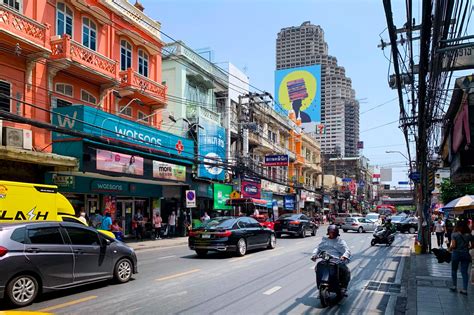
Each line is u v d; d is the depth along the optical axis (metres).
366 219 36.50
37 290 7.64
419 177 18.92
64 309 7.18
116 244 9.59
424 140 16.16
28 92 16.98
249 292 8.84
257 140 38.09
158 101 24.03
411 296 8.59
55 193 11.64
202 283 9.75
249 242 16.05
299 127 53.09
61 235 8.31
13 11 15.67
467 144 7.83
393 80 10.73
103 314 6.86
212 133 29.19
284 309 7.46
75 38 19.61
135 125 20.36
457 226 9.18
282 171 47.09
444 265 13.60
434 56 7.37
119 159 18.78
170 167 22.77
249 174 32.56
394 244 23.77
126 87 21.39
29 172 16.58
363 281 10.80
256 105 38.97
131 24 23.30
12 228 7.54
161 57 26.50
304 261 13.97
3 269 7.08
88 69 18.78
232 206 31.03
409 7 6.68
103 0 21.03
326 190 64.81
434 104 11.09
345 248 8.14
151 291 8.76
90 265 8.72
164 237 24.61
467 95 7.17
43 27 16.91
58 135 17.14
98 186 20.30
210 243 14.62
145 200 24.70
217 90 32.44
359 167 83.88
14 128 15.50
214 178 29.30
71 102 19.08
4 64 16.12
